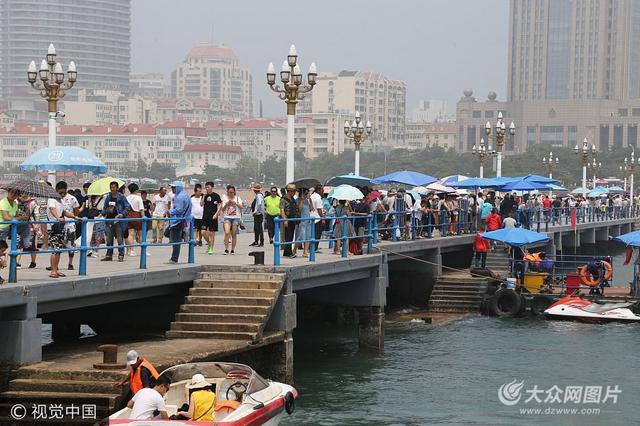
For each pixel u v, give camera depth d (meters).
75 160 34.44
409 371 34.28
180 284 29.73
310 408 28.69
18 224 24.05
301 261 33.31
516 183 60.19
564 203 86.62
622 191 123.31
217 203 36.66
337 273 34.38
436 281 50.19
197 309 28.03
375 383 32.25
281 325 28.89
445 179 62.31
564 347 39.06
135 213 33.81
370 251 38.34
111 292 26.08
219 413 19.98
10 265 23.69
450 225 54.38
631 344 39.81
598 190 98.62
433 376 33.41
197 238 41.91
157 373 21.67
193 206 40.38
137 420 18.52
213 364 21.64
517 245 49.16
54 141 41.00
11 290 22.33
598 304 46.50
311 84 43.31
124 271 27.47
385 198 50.72
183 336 27.25
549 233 63.53
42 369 22.14
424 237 51.03
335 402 29.52
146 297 28.48
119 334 29.16
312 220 33.31
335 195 37.59
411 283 50.38
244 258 34.19
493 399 30.39
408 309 49.84
